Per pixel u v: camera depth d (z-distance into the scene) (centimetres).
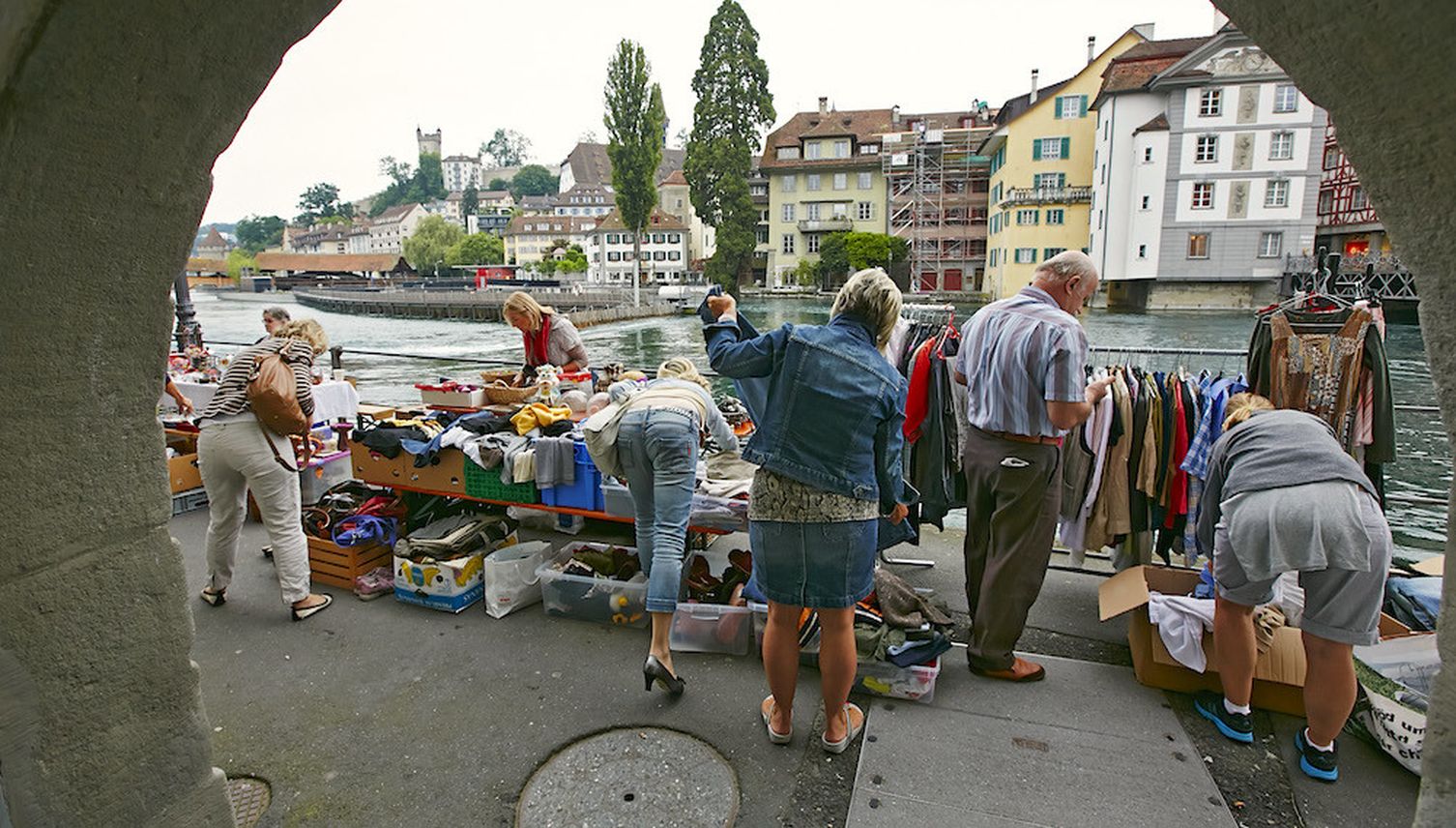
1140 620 304
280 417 338
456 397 472
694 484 317
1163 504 358
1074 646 331
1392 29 94
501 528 411
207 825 184
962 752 259
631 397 328
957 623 355
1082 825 224
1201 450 342
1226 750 259
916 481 385
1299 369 339
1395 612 312
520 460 383
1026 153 4884
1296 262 3862
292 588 358
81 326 142
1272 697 278
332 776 250
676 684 288
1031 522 287
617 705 288
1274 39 110
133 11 117
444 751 263
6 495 137
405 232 14325
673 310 5441
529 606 375
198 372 811
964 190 5966
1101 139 4403
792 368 238
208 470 352
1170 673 293
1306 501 232
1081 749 259
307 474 511
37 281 132
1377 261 3234
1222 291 4166
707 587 358
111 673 160
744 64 5956
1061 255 290
